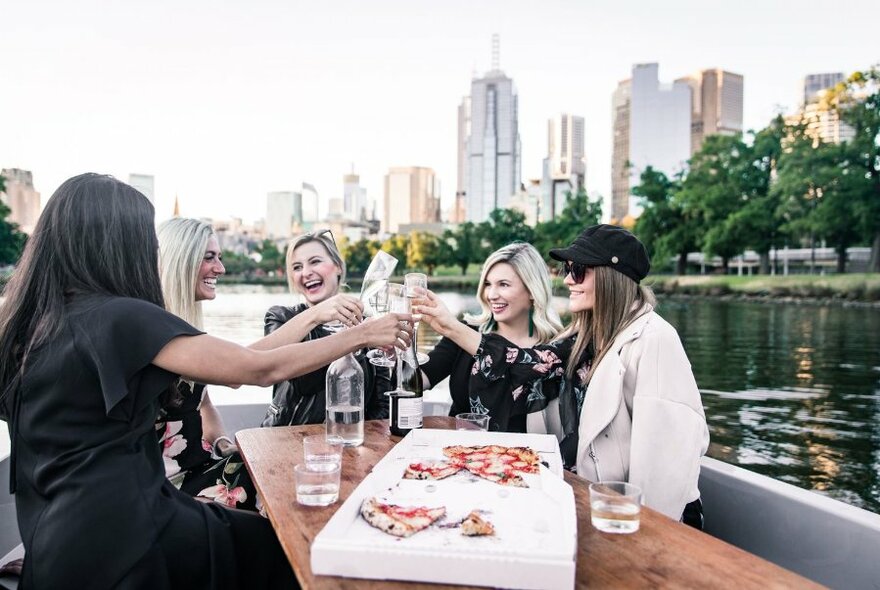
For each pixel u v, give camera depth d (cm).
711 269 4438
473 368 192
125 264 123
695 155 4362
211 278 214
